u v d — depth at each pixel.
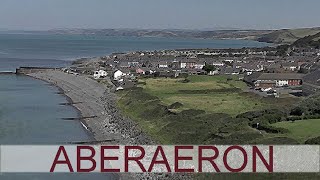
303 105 68.81
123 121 82.00
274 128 56.66
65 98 117.81
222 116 71.25
